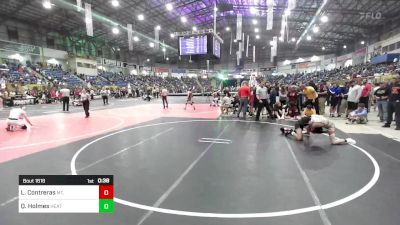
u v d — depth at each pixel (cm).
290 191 387
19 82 2603
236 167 499
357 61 4347
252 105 1313
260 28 4581
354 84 1127
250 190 391
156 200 358
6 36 2972
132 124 1066
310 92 1093
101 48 4484
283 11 3178
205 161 539
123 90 3725
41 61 3344
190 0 2956
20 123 927
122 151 624
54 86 2853
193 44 2200
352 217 311
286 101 1279
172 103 2361
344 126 963
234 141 729
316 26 3162
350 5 2694
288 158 559
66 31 3588
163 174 462
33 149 649
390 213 321
